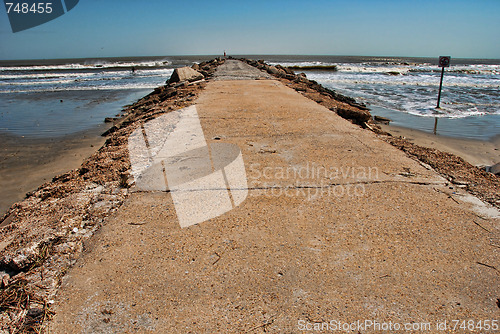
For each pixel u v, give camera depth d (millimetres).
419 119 10398
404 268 2375
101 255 2568
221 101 9031
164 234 2814
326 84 22031
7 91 20062
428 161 4379
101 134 9078
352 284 2229
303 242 2680
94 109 13508
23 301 2135
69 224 2957
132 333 1884
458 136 8227
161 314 2014
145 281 2285
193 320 1964
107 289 2223
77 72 38625
